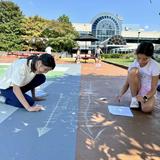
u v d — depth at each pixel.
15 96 4.27
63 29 44.22
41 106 4.36
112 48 51.59
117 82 7.93
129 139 3.12
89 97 5.42
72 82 7.70
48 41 40.72
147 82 4.37
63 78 8.72
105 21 66.88
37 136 3.11
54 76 9.34
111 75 10.18
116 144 2.96
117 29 67.38
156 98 5.45
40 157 2.58
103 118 3.91
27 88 4.48
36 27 41.41
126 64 17.28
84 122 3.69
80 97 5.41
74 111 4.25
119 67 15.67
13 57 27.25
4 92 4.39
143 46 4.20
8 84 4.29
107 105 4.72
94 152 2.73
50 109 4.33
